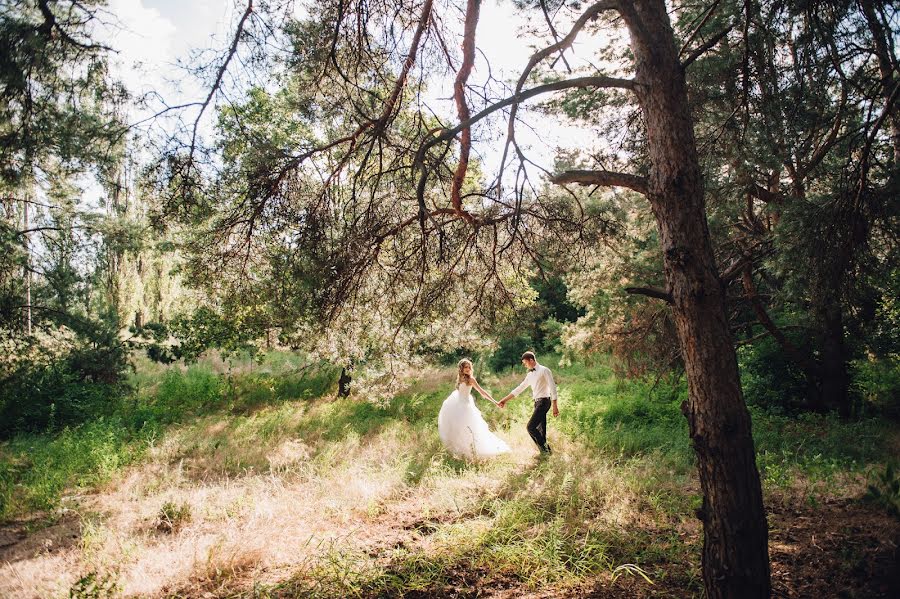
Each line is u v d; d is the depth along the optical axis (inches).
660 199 137.2
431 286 227.3
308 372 547.5
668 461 290.5
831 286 226.1
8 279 396.2
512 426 368.8
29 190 341.1
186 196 176.9
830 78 207.3
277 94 199.8
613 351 452.1
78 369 484.4
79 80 156.1
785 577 162.9
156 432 376.8
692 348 133.3
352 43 184.7
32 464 316.2
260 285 207.3
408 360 279.7
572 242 229.8
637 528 202.8
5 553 200.8
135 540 203.2
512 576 171.5
